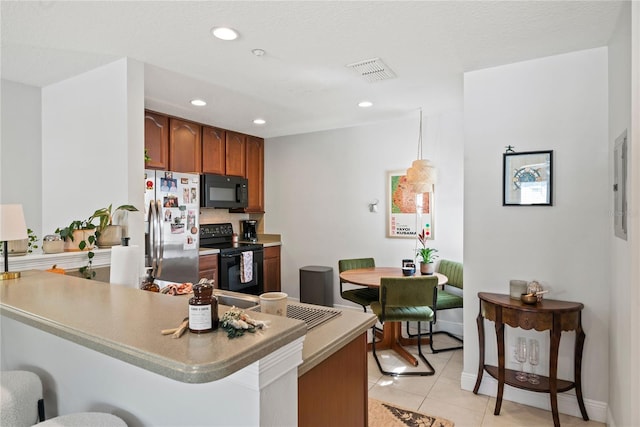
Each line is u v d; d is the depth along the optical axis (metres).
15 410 1.38
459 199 3.82
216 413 1.06
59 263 2.08
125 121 2.34
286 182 5.03
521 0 1.69
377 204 4.32
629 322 1.71
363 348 1.57
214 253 4.18
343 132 4.55
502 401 2.46
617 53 1.93
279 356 0.98
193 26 1.93
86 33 2.01
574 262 2.29
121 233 2.36
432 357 3.27
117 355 0.89
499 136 2.50
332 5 1.73
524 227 2.43
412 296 2.88
